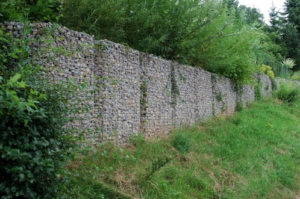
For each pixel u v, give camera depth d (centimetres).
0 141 302
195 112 1083
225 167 722
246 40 1294
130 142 703
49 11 639
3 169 305
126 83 706
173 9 917
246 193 616
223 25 1107
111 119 650
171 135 842
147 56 807
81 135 446
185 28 952
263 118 1398
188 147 768
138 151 639
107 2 728
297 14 3619
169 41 941
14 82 305
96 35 764
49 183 336
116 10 762
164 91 884
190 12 935
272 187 694
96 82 618
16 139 316
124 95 696
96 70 626
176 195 520
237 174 705
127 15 826
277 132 1177
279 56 3022
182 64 1006
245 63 1380
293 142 1080
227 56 1204
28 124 331
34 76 396
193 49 1012
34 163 308
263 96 1975
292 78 2780
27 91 347
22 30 471
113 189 465
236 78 1477
